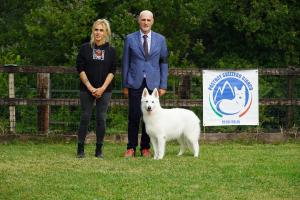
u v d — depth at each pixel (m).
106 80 9.61
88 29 17.59
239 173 8.42
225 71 12.29
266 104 12.49
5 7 22.81
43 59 19.03
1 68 11.99
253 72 12.38
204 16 19.11
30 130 12.60
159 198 6.94
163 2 18.02
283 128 12.84
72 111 13.23
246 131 12.59
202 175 8.27
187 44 18.83
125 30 17.14
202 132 12.52
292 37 18.98
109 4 18.30
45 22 18.38
